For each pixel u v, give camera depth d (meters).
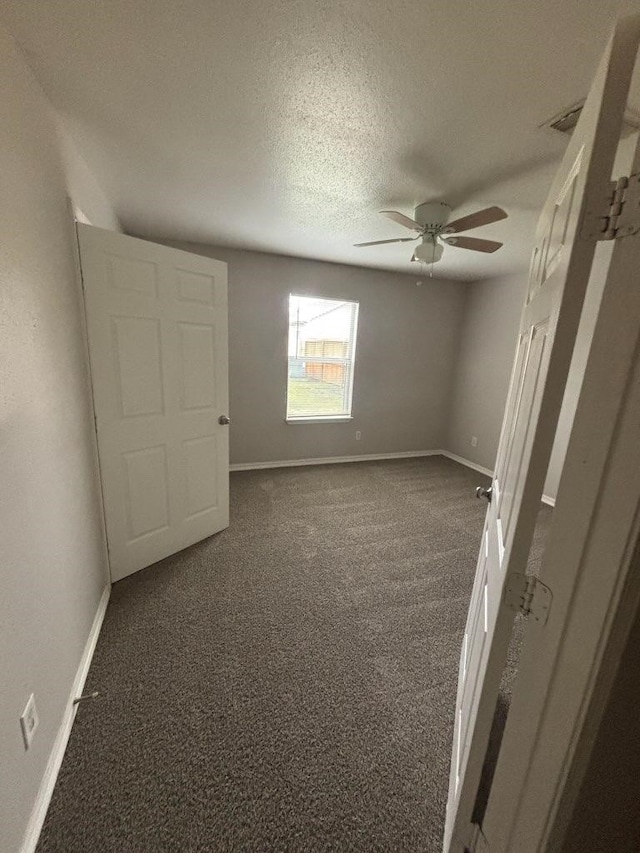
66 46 1.12
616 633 0.59
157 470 2.27
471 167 1.79
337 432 4.60
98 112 1.46
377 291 4.38
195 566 2.33
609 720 0.63
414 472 4.40
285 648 1.72
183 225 2.90
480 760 0.84
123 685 1.49
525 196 2.09
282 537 2.75
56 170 1.46
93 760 1.21
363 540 2.75
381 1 0.94
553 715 0.65
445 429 5.24
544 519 2.99
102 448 1.95
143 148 1.73
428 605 2.06
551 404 0.64
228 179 2.04
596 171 0.55
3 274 1.00
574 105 1.32
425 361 4.86
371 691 1.52
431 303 4.70
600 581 0.58
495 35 1.03
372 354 4.55
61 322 1.48
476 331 4.70
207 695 1.46
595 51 1.08
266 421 4.20
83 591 1.60
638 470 0.53
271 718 1.38
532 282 1.18
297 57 1.15
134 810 1.08
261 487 3.73
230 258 3.66
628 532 0.55
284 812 1.10
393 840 1.05
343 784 1.18
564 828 0.68
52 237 1.40
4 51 1.04
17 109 1.12
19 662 0.99
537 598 0.67
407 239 2.43
